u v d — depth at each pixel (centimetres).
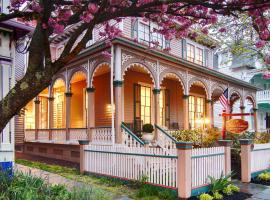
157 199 777
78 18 552
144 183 877
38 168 1218
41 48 461
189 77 1655
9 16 478
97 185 933
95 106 1700
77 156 1416
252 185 1009
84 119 1808
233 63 2728
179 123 1934
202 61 2112
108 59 1277
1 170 630
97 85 1700
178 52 1878
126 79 1595
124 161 970
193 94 2055
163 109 1825
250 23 883
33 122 2055
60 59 458
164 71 1474
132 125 1495
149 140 1277
